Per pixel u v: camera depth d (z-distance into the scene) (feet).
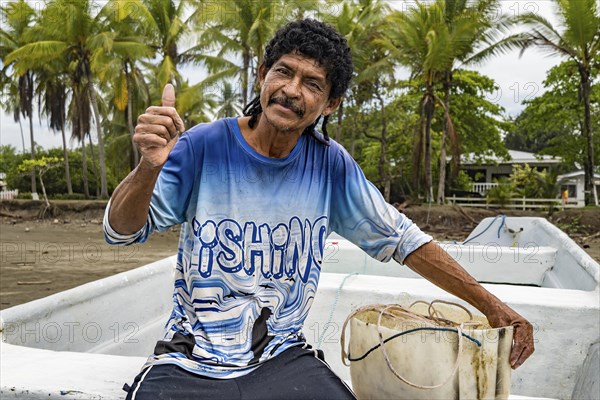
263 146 5.69
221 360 5.34
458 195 93.66
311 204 5.90
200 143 5.65
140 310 11.14
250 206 5.68
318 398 4.98
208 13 71.46
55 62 87.71
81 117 92.07
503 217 22.20
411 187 88.94
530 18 61.77
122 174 106.22
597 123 80.48
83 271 33.76
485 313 5.88
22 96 92.02
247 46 72.84
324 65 5.43
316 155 5.99
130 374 6.36
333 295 11.02
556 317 9.94
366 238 6.18
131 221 5.03
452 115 85.56
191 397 4.90
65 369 6.46
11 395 5.92
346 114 85.25
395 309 6.01
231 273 5.60
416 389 5.36
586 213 58.08
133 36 80.33
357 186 6.02
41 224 67.36
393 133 91.45
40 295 26.25
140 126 4.80
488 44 65.82
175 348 5.35
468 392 5.29
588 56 63.72
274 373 5.24
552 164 102.83
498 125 92.43
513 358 5.66
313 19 5.63
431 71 66.64
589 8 59.06
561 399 9.93
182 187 5.63
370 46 76.48
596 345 9.43
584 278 12.41
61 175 104.06
